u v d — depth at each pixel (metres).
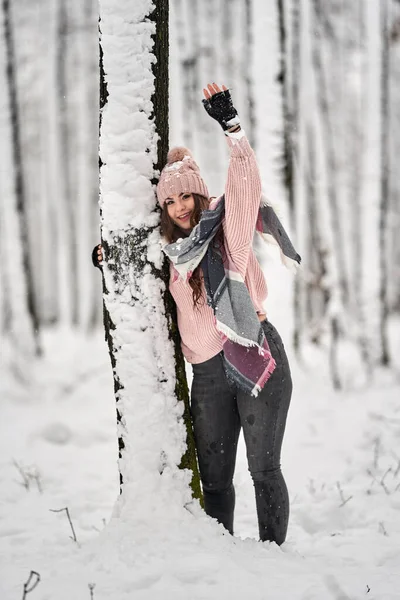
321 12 10.32
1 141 11.26
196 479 3.34
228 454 3.29
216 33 9.77
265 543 3.14
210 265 3.14
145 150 3.28
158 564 2.85
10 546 3.56
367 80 10.80
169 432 3.25
